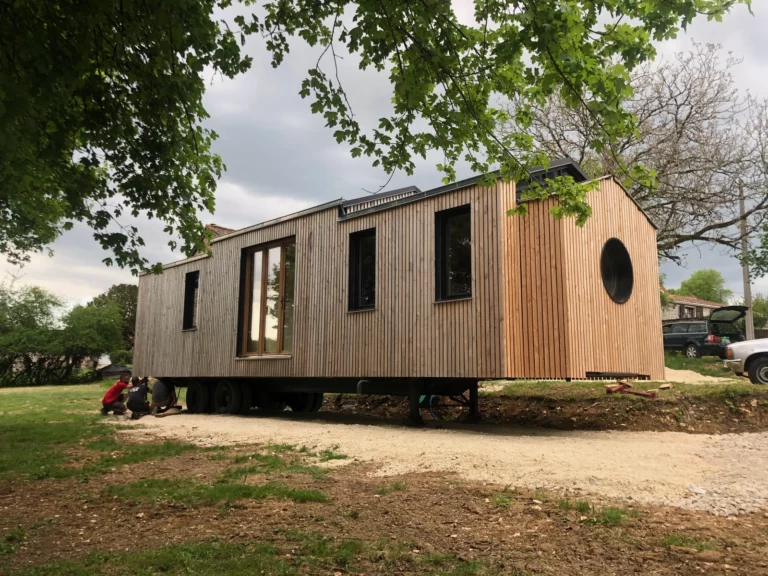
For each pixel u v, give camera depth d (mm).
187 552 3348
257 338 13375
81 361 43625
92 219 5832
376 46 5215
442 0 4395
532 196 6465
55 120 5074
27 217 10805
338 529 3766
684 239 21734
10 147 3902
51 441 8500
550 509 4070
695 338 22859
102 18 4785
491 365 8750
